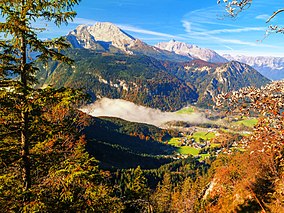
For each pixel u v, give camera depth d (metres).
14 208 7.88
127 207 22.86
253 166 22.75
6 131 8.72
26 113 8.86
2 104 8.11
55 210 8.17
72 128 9.89
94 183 8.60
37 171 9.51
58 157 9.51
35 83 9.73
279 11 5.27
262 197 20.44
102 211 8.84
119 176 74.12
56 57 9.27
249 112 6.62
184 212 42.59
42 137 9.38
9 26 7.98
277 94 6.29
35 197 8.16
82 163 8.99
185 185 72.31
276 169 20.98
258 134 6.51
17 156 8.81
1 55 8.40
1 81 8.36
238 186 24.75
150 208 23.05
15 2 8.30
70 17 8.77
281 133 6.00
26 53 8.84
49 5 8.46
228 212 23.41
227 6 5.52
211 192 31.64
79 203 8.51
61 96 8.30
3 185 7.94
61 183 8.39
